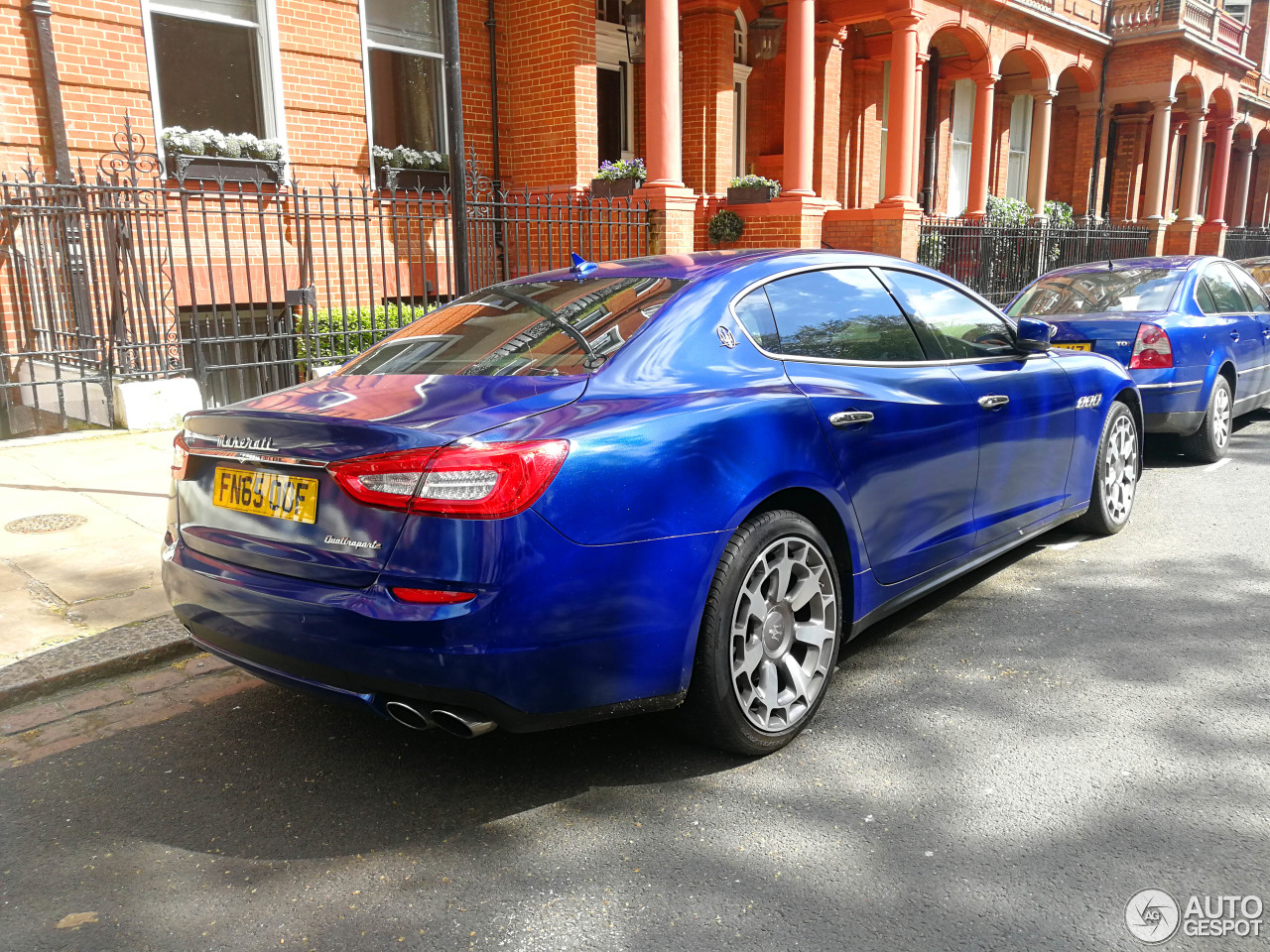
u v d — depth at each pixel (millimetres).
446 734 3273
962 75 19312
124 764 3117
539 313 3371
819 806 2777
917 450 3584
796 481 3039
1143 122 25406
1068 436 4691
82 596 4379
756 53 14586
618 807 2799
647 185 11328
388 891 2443
